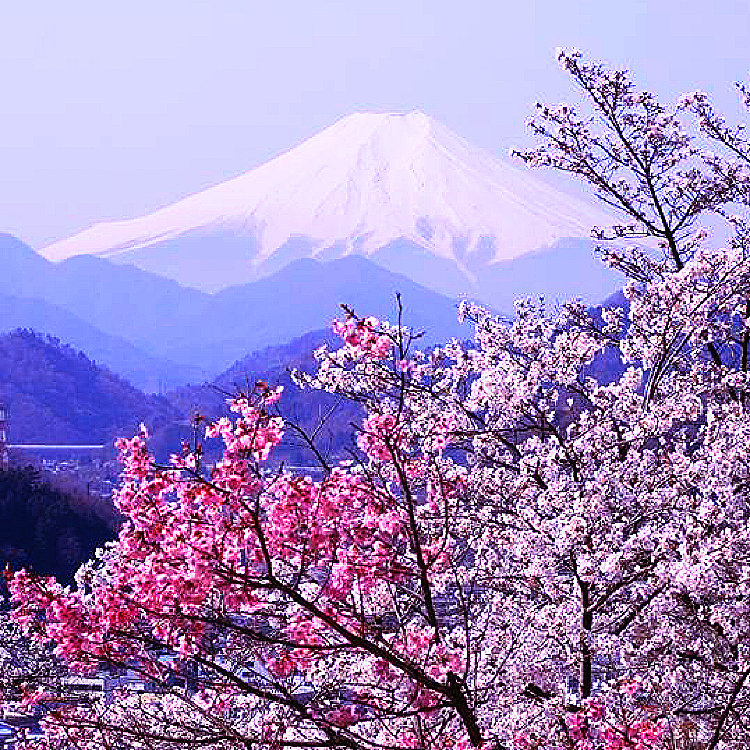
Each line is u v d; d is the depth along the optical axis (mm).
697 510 14781
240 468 11086
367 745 12438
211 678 12180
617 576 14477
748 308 21328
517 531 16281
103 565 13016
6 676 11922
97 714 12094
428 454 13664
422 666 12391
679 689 14258
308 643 12117
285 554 11703
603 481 15516
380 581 13266
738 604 14148
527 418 17953
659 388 18219
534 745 12492
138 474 11133
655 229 24516
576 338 18328
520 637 13703
